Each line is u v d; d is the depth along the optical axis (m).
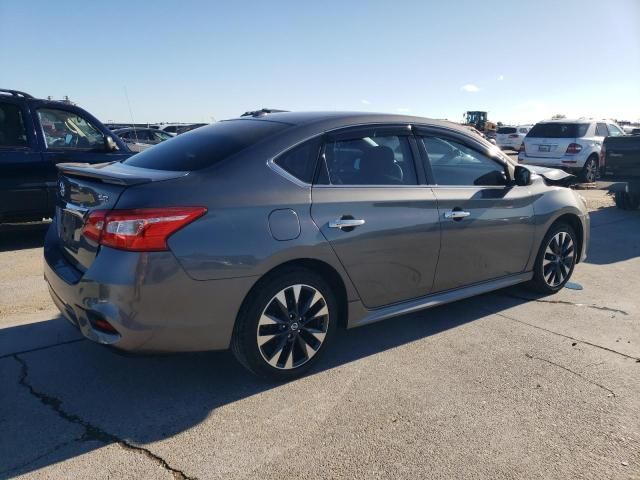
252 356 3.11
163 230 2.72
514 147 28.80
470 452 2.64
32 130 6.42
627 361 3.67
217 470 2.48
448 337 4.02
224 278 2.88
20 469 2.45
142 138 18.50
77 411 2.94
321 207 3.24
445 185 3.97
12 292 4.91
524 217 4.48
